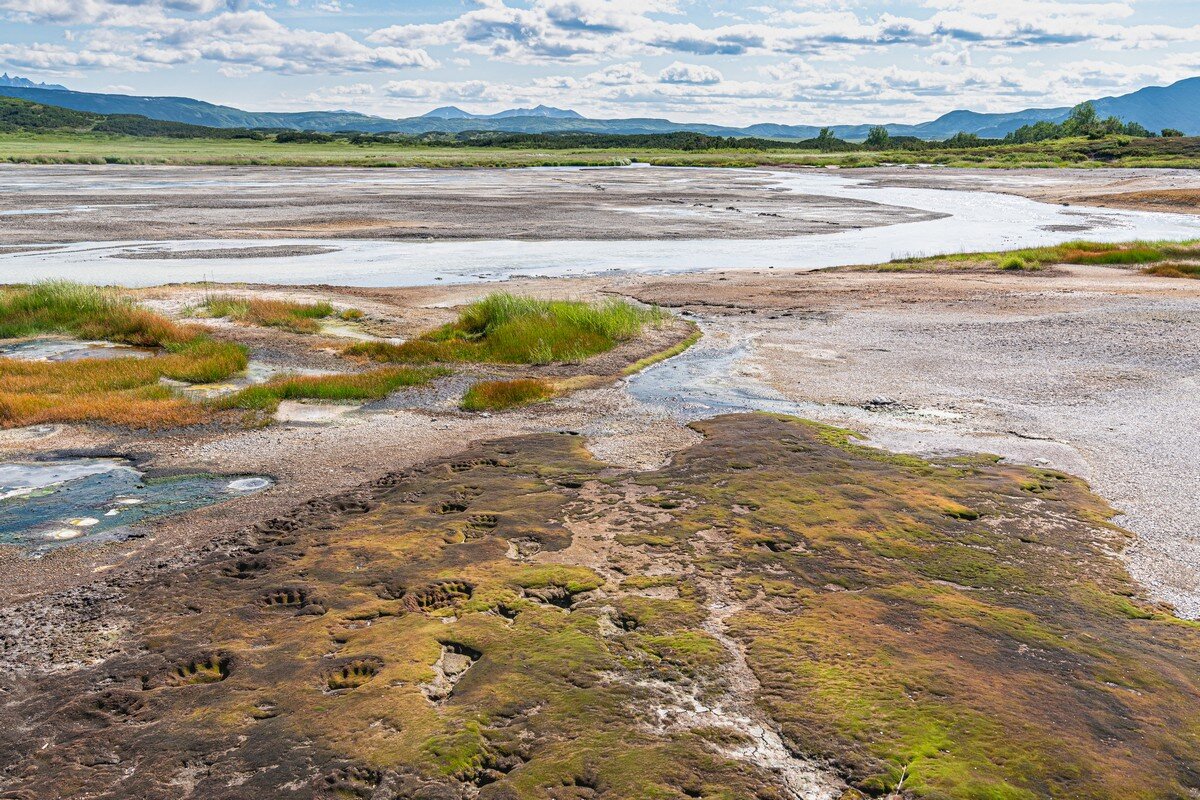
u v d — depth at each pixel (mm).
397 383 13633
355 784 3934
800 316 20328
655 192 62094
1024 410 11734
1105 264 29250
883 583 6125
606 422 11305
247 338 17844
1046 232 41250
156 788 3936
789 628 5379
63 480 8992
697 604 5738
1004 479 8602
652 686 4723
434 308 21938
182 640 5352
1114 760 4109
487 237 37250
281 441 10453
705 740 4246
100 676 4949
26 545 7188
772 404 12297
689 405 12281
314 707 4535
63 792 3920
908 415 11570
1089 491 8336
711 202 54594
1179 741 4281
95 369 14133
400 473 8938
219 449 10109
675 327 18719
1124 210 51781
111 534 7410
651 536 6973
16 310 19141
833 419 11383
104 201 50500
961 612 5648
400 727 4332
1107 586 6195
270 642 5297
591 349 16203
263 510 7949
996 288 24266
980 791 3867
